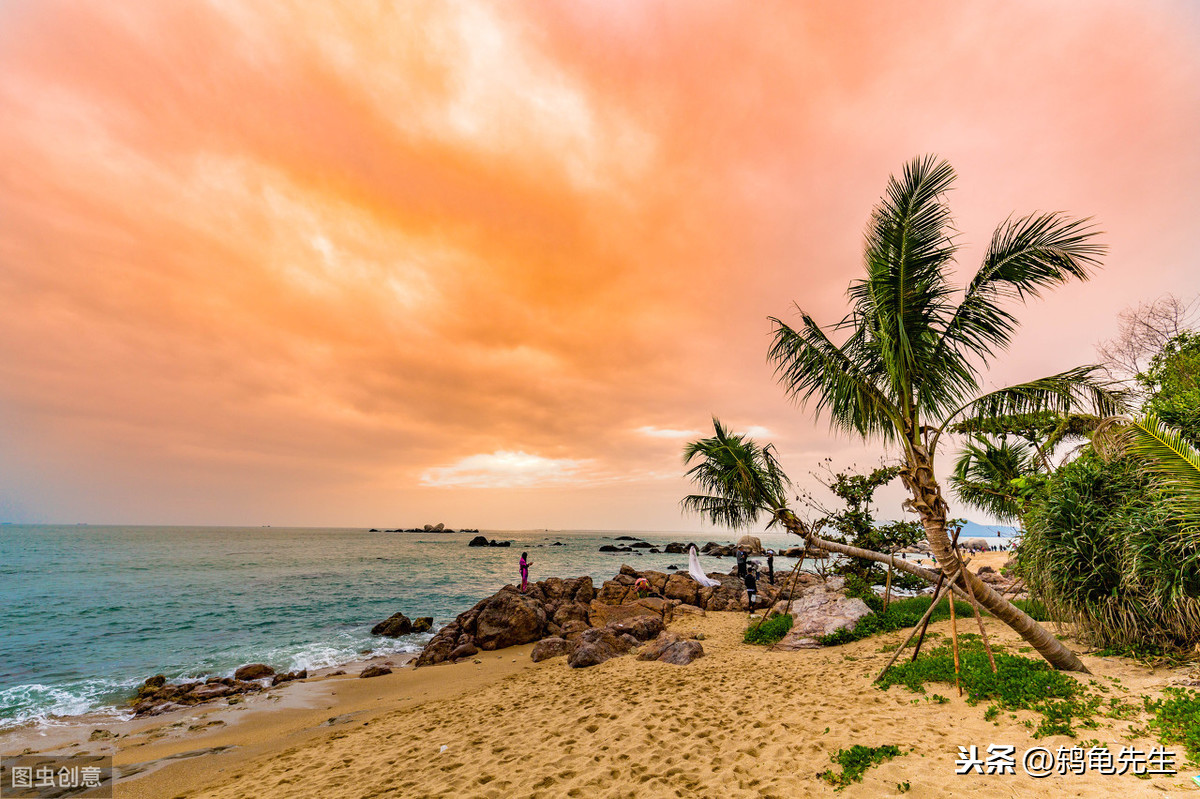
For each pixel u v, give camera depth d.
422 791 6.19
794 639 12.80
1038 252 7.15
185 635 22.36
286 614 27.44
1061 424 11.16
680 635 15.05
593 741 7.18
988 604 7.56
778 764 5.61
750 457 13.08
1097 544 7.93
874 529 17.47
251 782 7.48
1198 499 6.02
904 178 7.81
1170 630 7.19
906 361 7.70
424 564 62.41
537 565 61.72
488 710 9.91
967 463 14.54
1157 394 12.28
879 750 5.40
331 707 12.48
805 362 8.94
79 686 14.89
